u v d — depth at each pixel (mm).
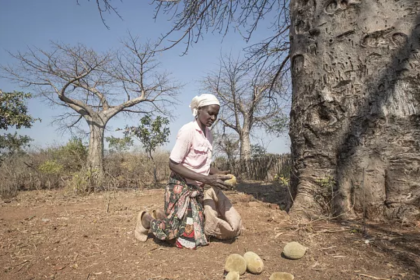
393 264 2488
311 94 4168
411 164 3516
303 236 3234
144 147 13828
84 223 4398
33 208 6355
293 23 4551
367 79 3781
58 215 5207
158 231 3057
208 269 2594
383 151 3627
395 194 3523
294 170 4418
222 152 21266
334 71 3980
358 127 3773
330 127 3943
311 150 4102
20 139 15422
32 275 2600
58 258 2957
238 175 16016
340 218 3762
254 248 3018
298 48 4387
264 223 3789
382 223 3502
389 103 3666
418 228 3254
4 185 9969
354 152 3762
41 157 13758
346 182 3799
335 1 4027
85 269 2688
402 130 3596
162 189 9531
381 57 3734
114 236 3584
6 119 11938
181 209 3008
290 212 4148
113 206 6023
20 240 3557
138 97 17422
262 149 21859
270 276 2395
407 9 3676
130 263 2770
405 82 3637
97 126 15852
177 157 2916
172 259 2814
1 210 6199
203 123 2975
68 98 15586
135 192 8688
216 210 3270
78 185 9250
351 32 3893
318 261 2648
